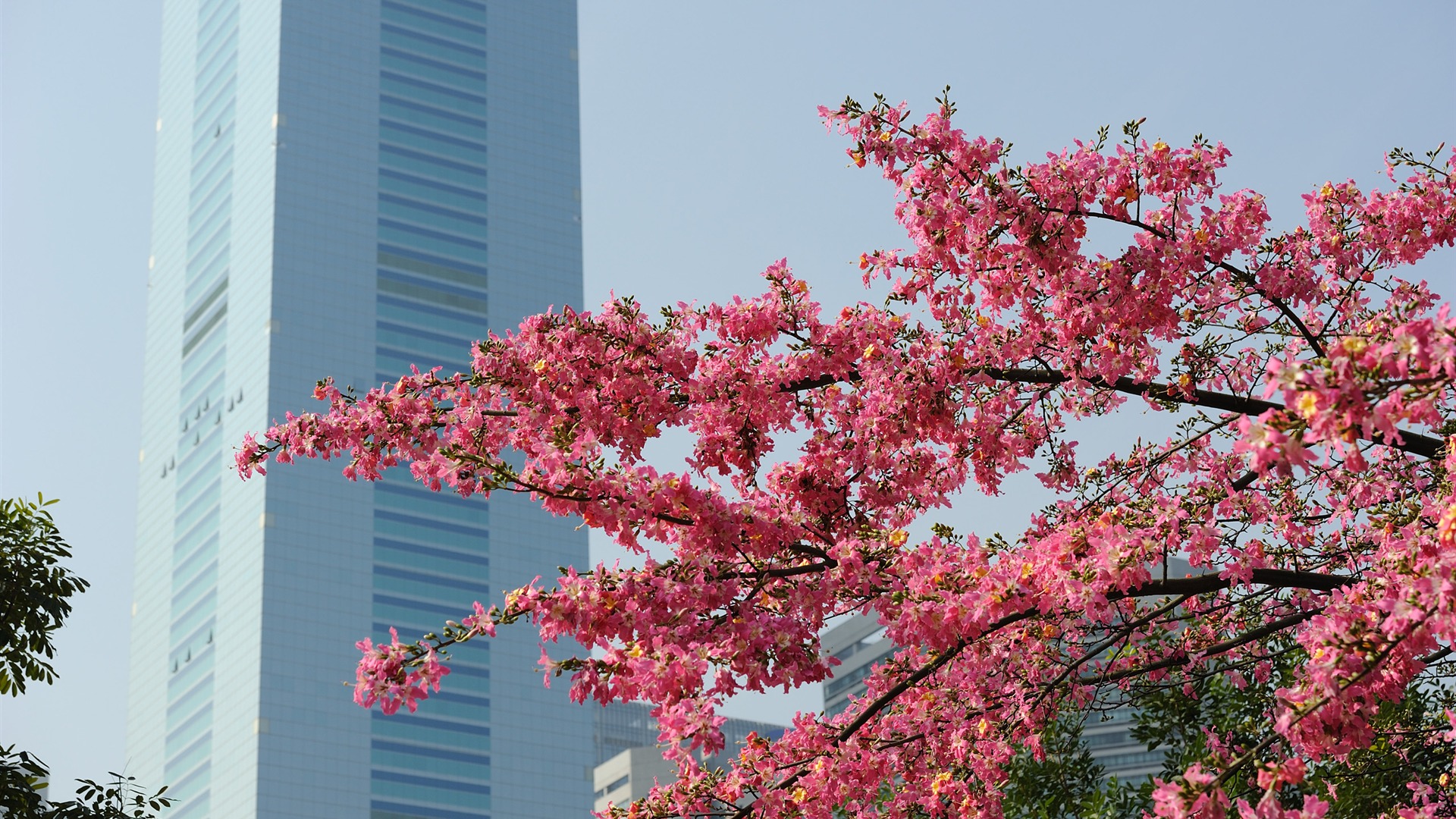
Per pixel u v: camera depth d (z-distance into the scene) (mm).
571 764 150250
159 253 186875
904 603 7891
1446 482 8602
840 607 8609
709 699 7789
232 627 146125
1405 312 9781
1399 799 11047
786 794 8102
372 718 142500
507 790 145625
